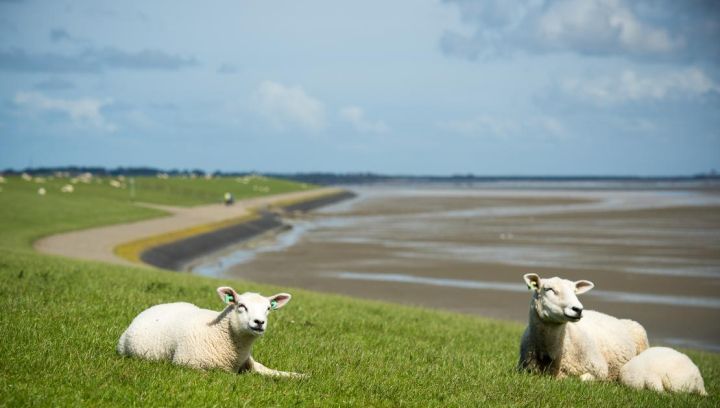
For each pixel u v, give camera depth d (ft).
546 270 159.33
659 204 437.17
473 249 201.16
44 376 29.50
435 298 128.16
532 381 38.65
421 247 207.82
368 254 193.57
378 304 90.89
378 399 31.68
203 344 33.12
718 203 444.55
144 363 32.76
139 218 255.70
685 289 135.64
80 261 109.70
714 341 97.60
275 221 312.50
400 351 47.14
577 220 305.73
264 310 32.68
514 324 89.81
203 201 399.24
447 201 516.73
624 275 151.12
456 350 52.13
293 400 29.53
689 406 35.58
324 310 68.33
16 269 72.13
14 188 326.85
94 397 27.40
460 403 32.45
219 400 28.30
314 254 195.72
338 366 37.17
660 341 96.89
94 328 40.29
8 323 39.17
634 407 34.04
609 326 45.65
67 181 431.84
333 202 527.40
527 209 396.16
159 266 168.76
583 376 41.63
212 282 91.50
